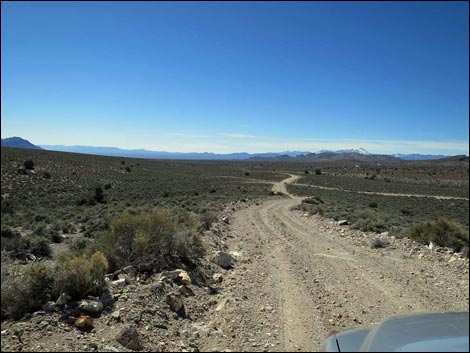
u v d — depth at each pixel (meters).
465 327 3.43
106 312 6.47
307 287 9.35
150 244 10.06
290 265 11.86
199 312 7.49
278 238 17.80
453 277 10.41
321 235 18.80
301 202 45.75
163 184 75.81
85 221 26.89
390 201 60.09
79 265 7.23
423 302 8.23
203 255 11.55
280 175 133.25
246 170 158.38
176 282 8.79
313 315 7.32
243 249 14.77
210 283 9.63
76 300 6.74
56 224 22.41
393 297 8.59
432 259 12.70
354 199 59.72
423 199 68.94
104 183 70.50
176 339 6.01
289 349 5.70
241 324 6.73
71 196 51.97
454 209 52.34
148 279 8.75
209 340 6.05
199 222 17.75
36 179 63.03
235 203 39.59
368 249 14.80
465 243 14.53
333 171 163.25
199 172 126.44
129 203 41.00
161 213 11.46
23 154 81.50
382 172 153.25
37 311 6.12
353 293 8.88
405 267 11.66
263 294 8.70
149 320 6.44
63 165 80.62
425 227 15.95
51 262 13.60
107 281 7.67
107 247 9.71
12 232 17.52
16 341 5.20
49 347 5.10
